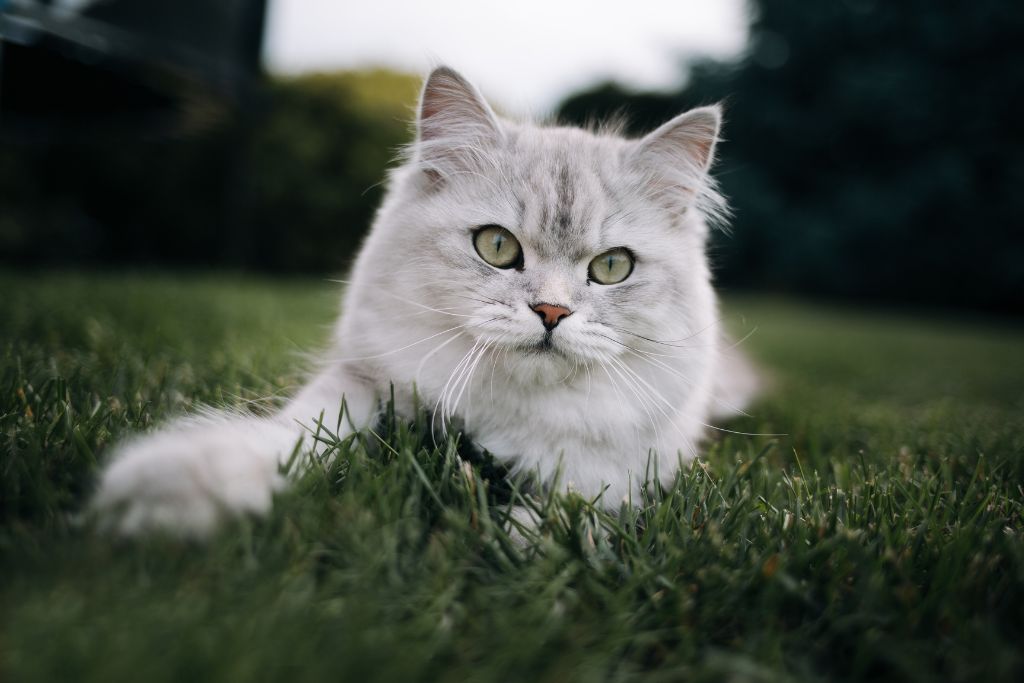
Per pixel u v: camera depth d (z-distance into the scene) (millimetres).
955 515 274
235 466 213
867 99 1965
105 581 179
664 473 318
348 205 1518
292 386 350
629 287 316
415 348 306
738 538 240
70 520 203
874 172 2047
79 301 598
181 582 184
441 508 233
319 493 228
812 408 490
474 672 174
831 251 1973
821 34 2045
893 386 669
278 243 1512
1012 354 1021
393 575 198
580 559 222
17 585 176
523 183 314
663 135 340
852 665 189
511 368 297
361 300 323
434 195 325
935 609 203
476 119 335
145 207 1445
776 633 195
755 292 2145
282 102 1487
